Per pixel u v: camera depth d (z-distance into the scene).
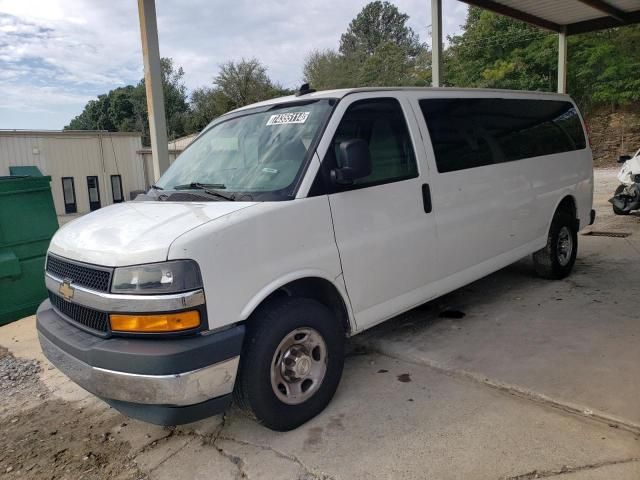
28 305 6.04
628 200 10.09
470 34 36.78
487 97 4.99
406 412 3.35
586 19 11.20
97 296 2.84
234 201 3.26
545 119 5.81
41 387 4.24
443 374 3.85
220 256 2.82
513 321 4.79
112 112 68.25
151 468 3.02
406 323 4.95
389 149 3.87
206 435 3.31
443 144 4.32
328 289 3.51
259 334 3.01
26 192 6.03
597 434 2.95
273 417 3.11
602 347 4.07
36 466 3.12
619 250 7.40
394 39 75.69
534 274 6.32
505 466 2.74
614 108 32.00
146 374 2.65
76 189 27.16
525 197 5.23
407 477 2.72
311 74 54.38
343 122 3.59
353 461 2.88
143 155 29.55
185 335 2.72
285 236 3.12
